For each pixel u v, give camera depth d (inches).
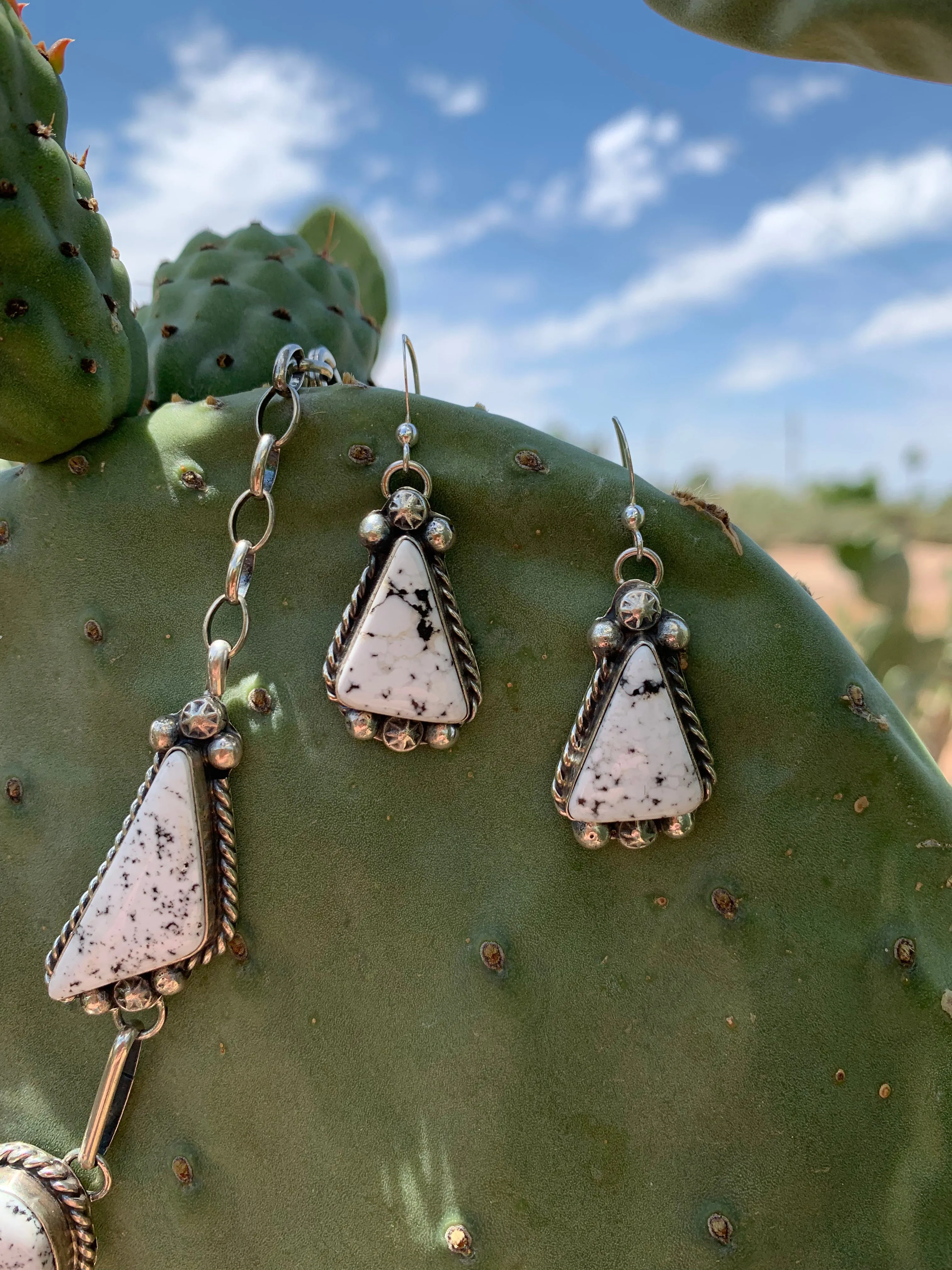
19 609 5.5
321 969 5.0
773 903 4.7
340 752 5.0
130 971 4.9
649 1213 4.6
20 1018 5.4
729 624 4.8
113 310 5.3
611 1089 4.7
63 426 5.2
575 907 4.8
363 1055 4.9
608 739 4.6
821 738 4.7
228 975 5.1
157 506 5.3
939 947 4.8
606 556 4.9
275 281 7.3
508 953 4.8
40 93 5.1
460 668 4.8
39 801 5.4
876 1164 4.6
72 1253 5.1
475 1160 4.8
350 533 5.1
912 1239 4.6
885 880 4.7
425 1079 4.8
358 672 4.8
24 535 5.5
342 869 5.0
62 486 5.4
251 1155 5.0
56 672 5.4
